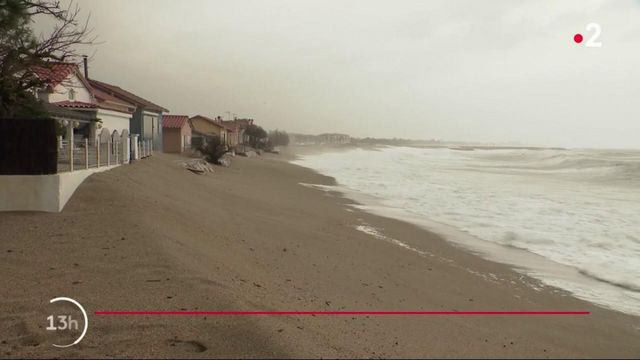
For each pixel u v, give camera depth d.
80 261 7.62
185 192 16.89
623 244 14.80
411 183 34.72
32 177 10.22
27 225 9.32
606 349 6.88
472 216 19.80
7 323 5.46
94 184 12.19
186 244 9.27
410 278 9.96
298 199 22.09
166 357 4.70
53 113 16.23
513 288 10.05
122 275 7.08
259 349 4.93
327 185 31.17
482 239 15.20
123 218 10.07
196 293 6.46
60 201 10.38
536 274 11.34
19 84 11.93
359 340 5.75
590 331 7.66
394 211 20.50
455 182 36.44
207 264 8.15
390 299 8.22
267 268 9.05
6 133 10.18
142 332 5.25
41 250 8.07
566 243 14.83
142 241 8.70
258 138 85.00
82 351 4.82
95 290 6.49
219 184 23.16
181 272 7.29
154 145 37.19
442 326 6.99
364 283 9.10
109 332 5.25
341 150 130.50
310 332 5.68
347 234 14.31
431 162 72.38
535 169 55.31
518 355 6.05
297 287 8.07
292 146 138.50
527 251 13.74
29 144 10.24
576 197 27.11
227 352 4.85
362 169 50.53
